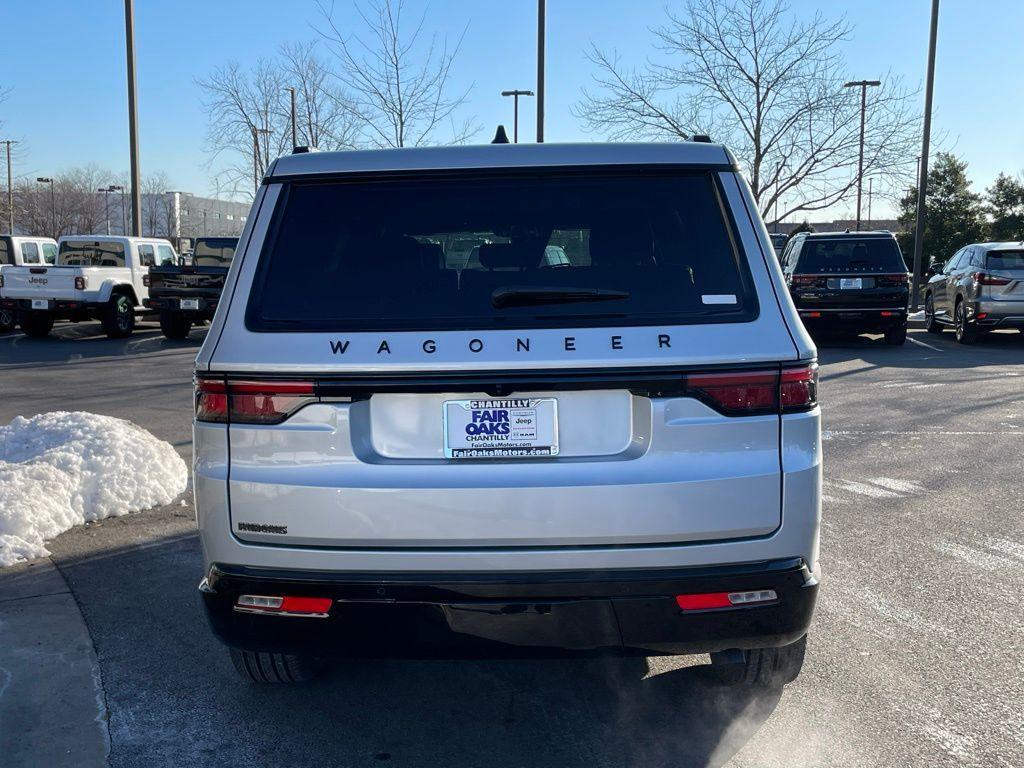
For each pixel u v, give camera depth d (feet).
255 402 9.35
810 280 53.31
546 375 9.14
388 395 9.29
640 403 9.26
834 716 11.32
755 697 11.83
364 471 9.23
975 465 24.58
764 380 9.29
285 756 10.56
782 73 77.30
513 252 9.78
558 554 9.16
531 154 10.14
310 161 10.23
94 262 65.31
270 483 9.32
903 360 48.24
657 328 9.28
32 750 10.62
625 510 9.11
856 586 15.75
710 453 9.23
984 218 184.44
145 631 13.96
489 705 11.75
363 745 10.80
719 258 9.71
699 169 10.11
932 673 12.48
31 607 14.80
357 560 9.27
